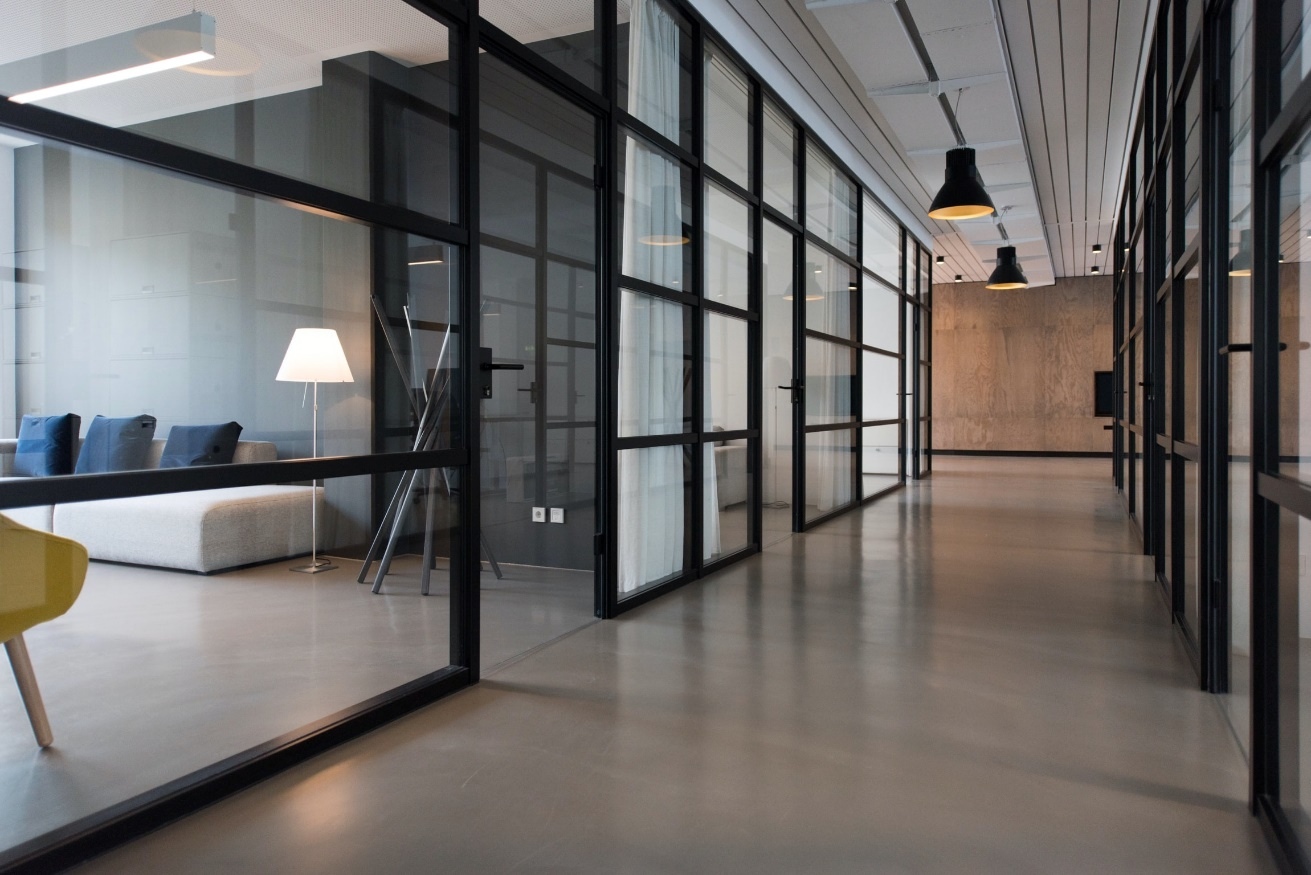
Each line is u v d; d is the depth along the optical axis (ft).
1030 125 21.80
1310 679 5.12
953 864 5.44
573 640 10.82
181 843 5.65
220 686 6.54
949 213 20.18
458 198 9.02
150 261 5.91
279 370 6.98
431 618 8.67
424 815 6.07
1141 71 17.47
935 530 20.52
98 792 5.65
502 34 9.81
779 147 18.42
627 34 12.60
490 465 12.78
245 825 5.91
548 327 12.62
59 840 5.30
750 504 17.26
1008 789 6.56
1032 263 43.45
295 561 7.20
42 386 5.25
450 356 8.93
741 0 15.19
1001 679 9.31
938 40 16.48
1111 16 15.57
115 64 5.65
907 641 10.82
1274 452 5.94
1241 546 7.96
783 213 18.66
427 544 8.63
